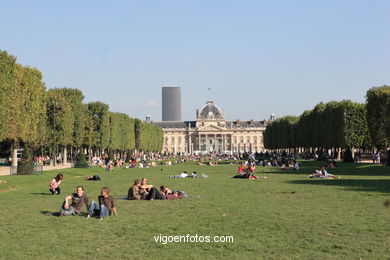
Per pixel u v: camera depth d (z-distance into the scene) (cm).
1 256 1875
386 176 6272
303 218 2697
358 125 11362
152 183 5600
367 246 1983
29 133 8625
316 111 13725
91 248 2008
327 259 1788
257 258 1817
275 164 11156
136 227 2477
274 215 2823
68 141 10650
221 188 4784
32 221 2691
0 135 6875
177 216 2833
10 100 7050
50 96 10400
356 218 2673
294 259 1794
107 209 2850
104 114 12875
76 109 11338
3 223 2623
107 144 13062
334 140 11912
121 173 8262
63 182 5859
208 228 2422
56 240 2167
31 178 5978
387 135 9281
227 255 1869
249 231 2333
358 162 11056
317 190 4356
